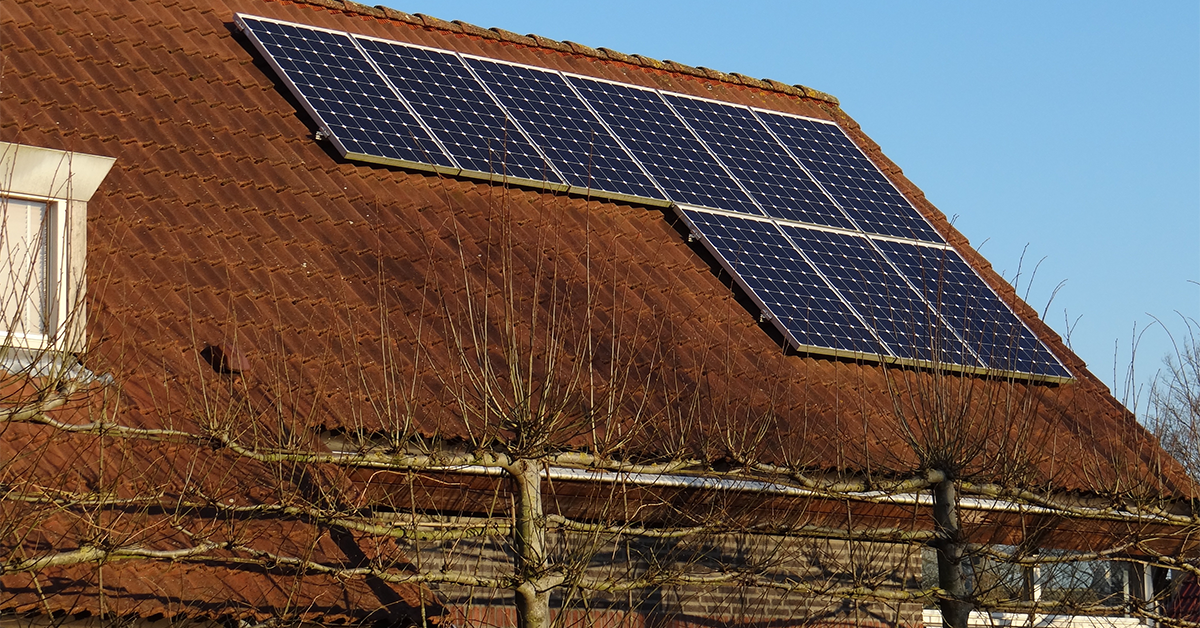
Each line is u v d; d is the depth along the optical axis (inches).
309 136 629.6
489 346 535.2
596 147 692.7
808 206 719.7
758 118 799.7
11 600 357.4
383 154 616.1
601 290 600.7
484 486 475.2
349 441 443.5
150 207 536.1
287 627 383.6
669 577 460.1
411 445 463.5
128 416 427.2
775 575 560.4
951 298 679.1
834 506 546.3
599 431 494.3
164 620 380.2
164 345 469.4
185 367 462.3
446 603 471.2
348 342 508.4
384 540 430.3
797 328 608.4
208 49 659.4
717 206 683.4
